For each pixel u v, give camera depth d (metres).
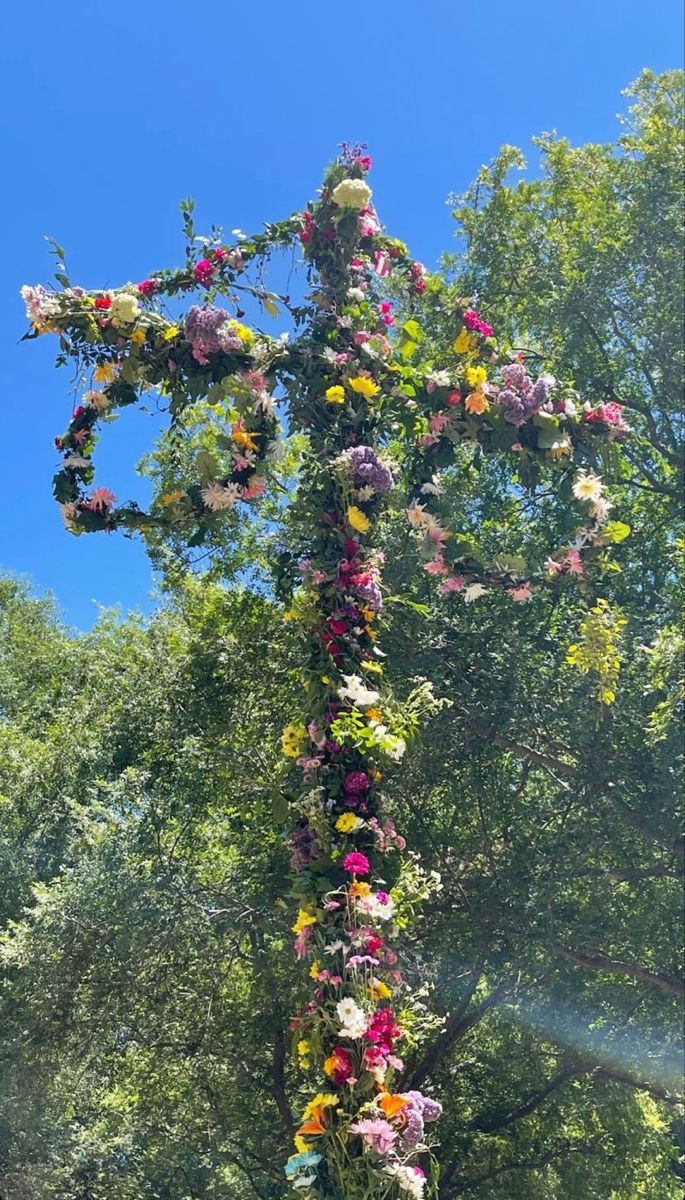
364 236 3.77
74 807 9.60
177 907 8.16
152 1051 8.77
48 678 18.66
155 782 8.84
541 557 7.23
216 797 8.70
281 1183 9.02
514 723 6.79
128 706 8.99
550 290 8.45
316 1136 2.70
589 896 7.38
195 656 8.70
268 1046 8.46
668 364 8.13
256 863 8.05
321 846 3.02
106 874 8.42
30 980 8.28
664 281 8.04
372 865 2.99
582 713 6.60
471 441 3.81
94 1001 8.11
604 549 4.02
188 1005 8.36
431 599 7.09
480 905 7.05
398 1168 2.55
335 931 2.83
